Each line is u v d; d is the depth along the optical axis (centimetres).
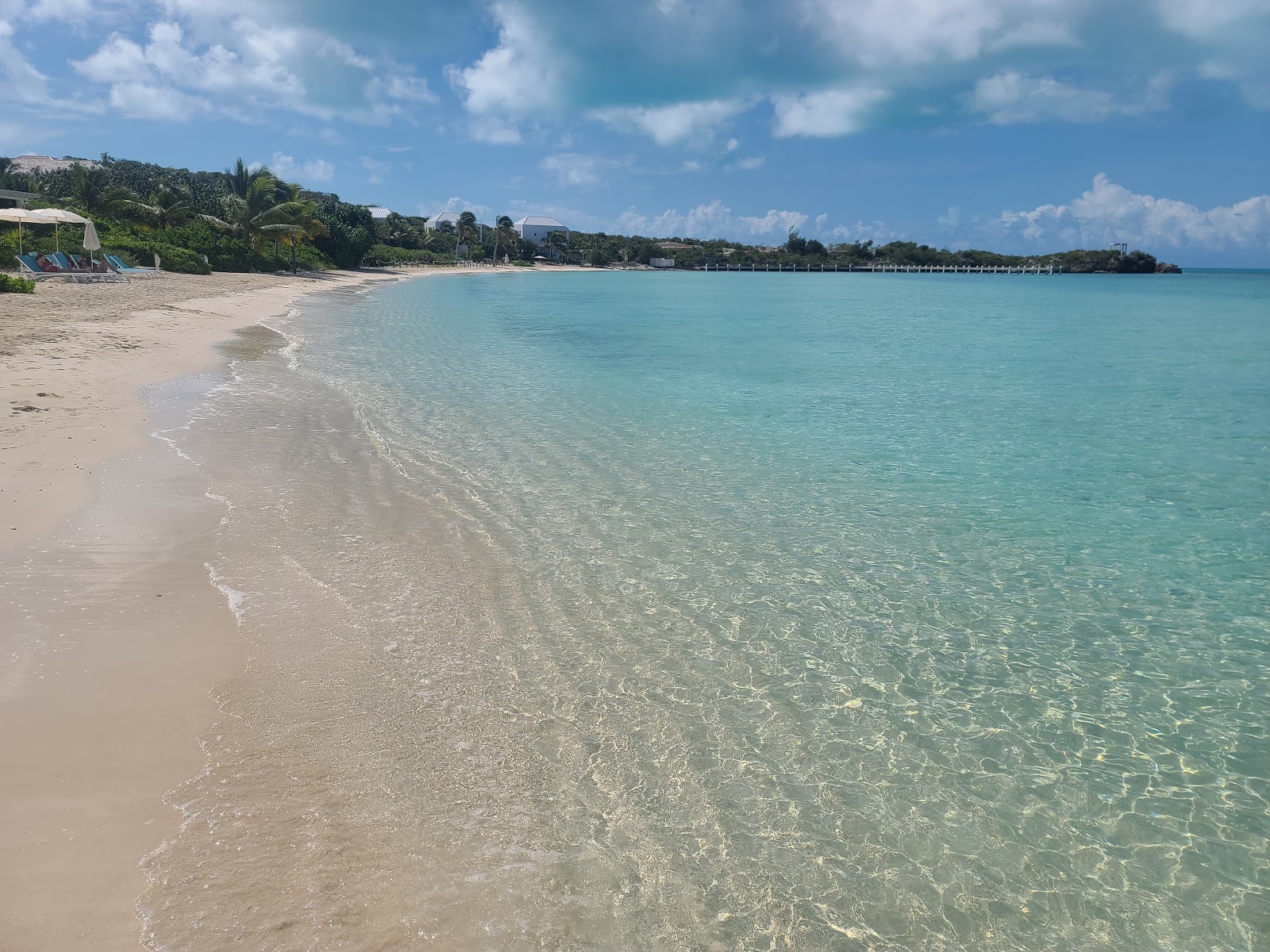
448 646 648
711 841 450
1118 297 7662
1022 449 1424
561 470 1212
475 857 420
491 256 15012
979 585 832
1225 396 2002
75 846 388
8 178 7638
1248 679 659
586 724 555
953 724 584
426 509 987
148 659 577
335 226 8300
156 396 1477
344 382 1848
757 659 662
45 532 798
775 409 1761
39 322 2173
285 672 583
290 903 370
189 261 5119
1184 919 413
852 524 1012
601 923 384
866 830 468
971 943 391
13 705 502
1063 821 484
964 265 18850
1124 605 795
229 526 861
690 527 980
